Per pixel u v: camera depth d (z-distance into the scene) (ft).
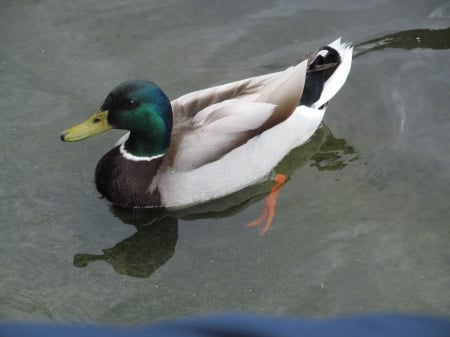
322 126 25.57
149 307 19.17
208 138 21.80
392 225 21.80
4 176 23.43
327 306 19.22
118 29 29.17
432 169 23.76
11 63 27.73
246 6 29.84
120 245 21.22
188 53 28.17
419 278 20.04
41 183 23.21
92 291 19.67
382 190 23.06
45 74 27.35
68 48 28.37
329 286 19.85
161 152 22.15
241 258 20.77
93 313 18.93
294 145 24.04
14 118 25.67
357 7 29.76
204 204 22.52
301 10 29.71
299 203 22.68
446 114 25.85
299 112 23.76
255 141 22.45
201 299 19.43
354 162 24.16
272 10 29.76
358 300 19.43
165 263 20.65
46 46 28.40
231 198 22.80
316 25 29.22
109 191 22.33
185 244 21.27
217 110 22.29
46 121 25.57
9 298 19.29
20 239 21.27
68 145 24.73
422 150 24.48
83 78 27.22
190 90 26.68
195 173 21.66
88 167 23.86
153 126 21.54
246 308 19.12
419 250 20.93
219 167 21.90
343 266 20.45
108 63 27.76
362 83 27.09
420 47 28.25
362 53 28.07
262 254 20.90
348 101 26.53
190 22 29.48
